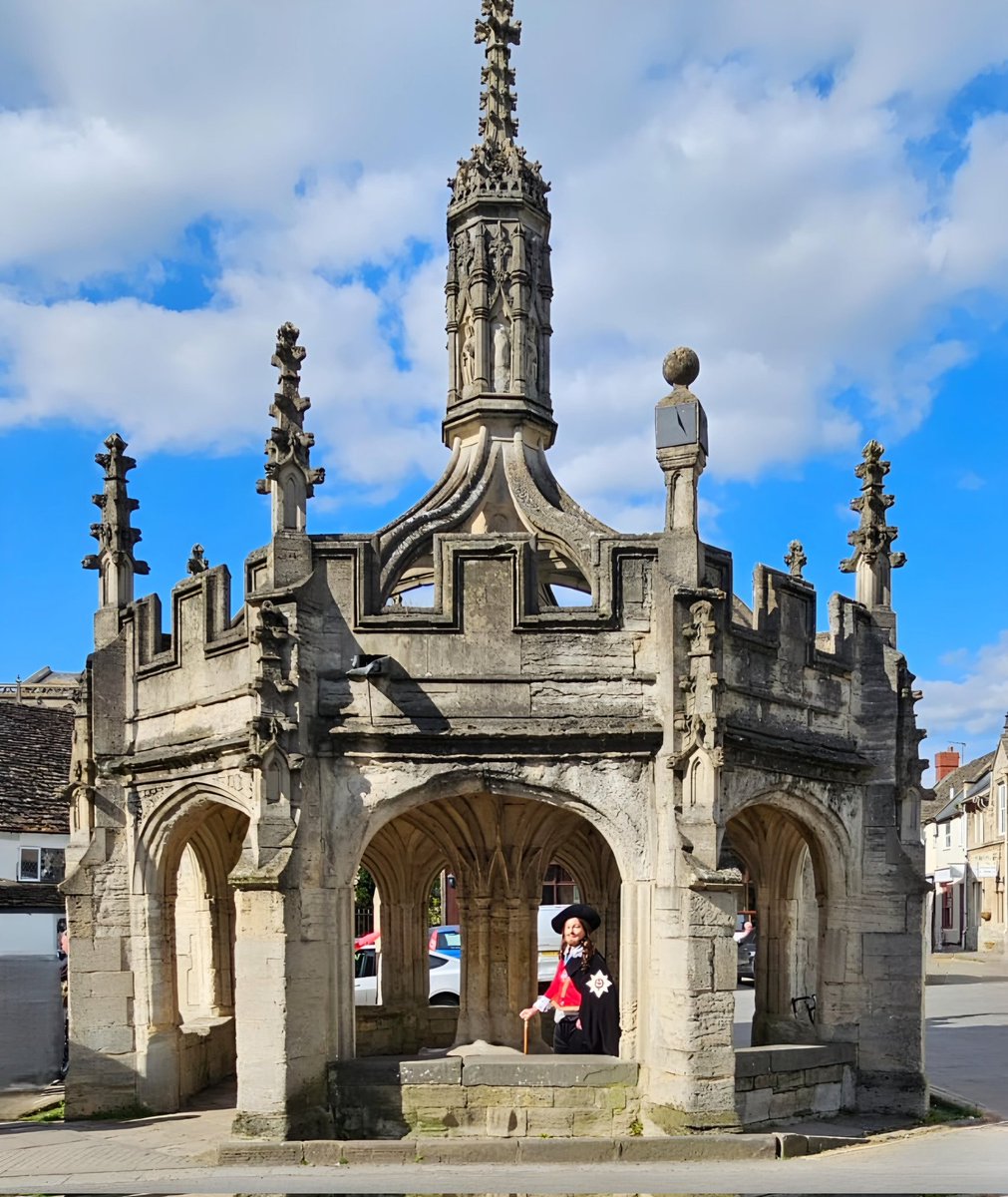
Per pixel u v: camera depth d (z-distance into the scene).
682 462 14.90
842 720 17.08
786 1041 17.20
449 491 17.58
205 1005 19.86
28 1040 18.36
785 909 18.02
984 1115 16.47
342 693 14.72
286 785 14.13
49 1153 13.76
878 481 18.19
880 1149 13.71
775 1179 11.81
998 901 64.50
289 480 15.00
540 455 18.25
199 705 16.03
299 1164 12.87
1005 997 36.25
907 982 16.48
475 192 18.00
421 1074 14.02
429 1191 11.46
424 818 17.22
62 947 24.53
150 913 16.81
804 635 16.50
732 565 15.66
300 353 15.34
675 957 13.85
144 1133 14.90
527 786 14.59
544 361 18.47
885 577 18.11
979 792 69.00
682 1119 13.43
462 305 18.25
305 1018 13.89
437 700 14.66
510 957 16.88
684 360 15.21
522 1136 13.83
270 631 14.23
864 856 16.97
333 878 14.42
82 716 17.42
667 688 14.42
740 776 14.98
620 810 14.49
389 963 20.14
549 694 14.70
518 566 14.84
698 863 13.74
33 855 30.28
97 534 18.38
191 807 16.38
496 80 18.67
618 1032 15.02
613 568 14.86
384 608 15.04
